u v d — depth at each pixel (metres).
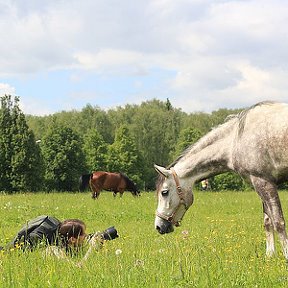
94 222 17.78
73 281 5.45
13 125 67.00
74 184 73.81
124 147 79.94
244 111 8.90
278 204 8.51
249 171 8.68
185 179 9.51
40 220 7.72
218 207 22.20
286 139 8.25
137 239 10.20
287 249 8.33
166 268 6.01
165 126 87.69
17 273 5.88
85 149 79.94
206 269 5.75
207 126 86.81
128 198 29.17
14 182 66.06
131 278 5.53
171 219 9.59
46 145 73.81
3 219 17.34
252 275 5.89
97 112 96.44
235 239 9.95
